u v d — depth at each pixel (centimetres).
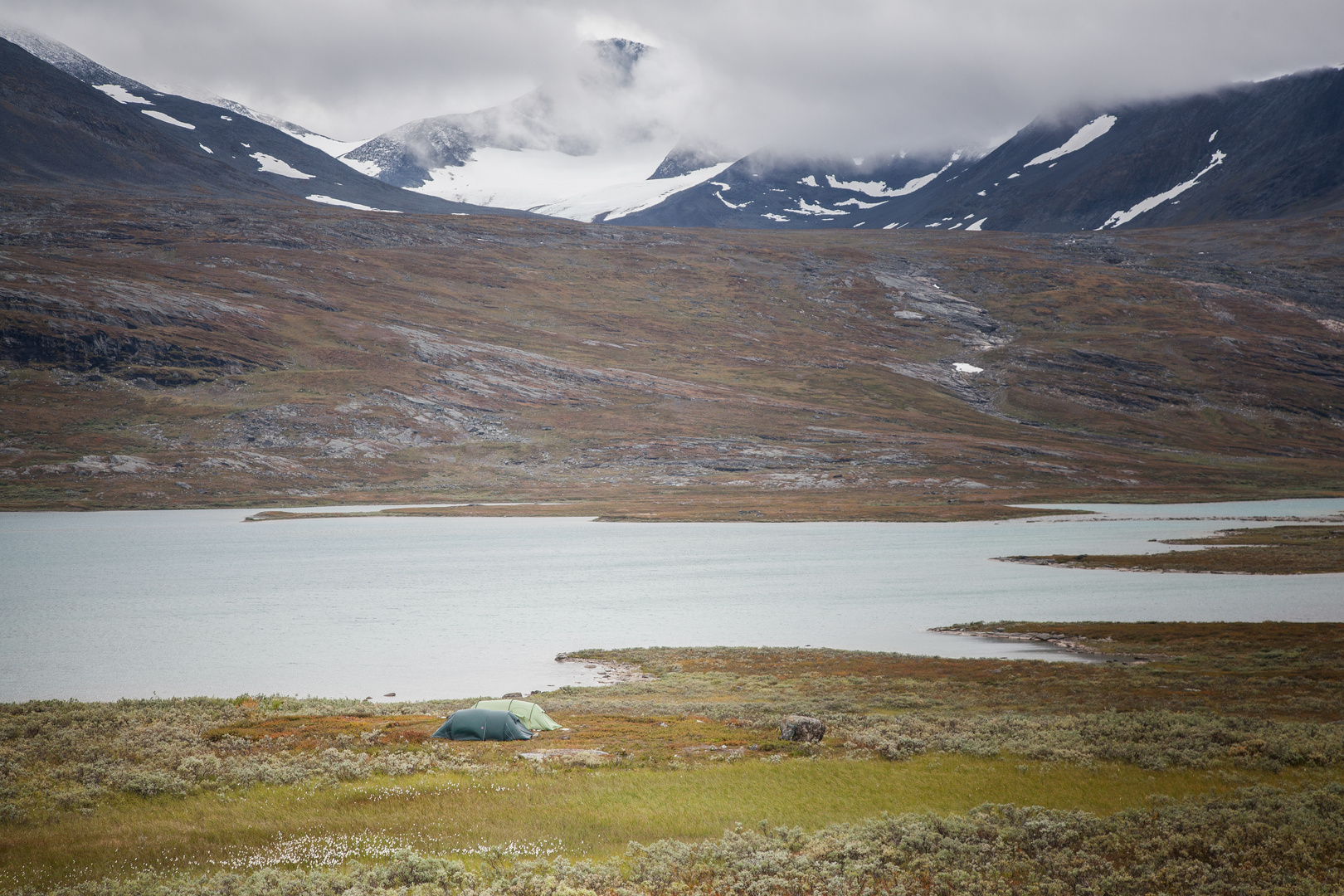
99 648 6400
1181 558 10650
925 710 4144
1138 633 6291
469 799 2616
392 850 2178
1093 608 7650
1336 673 4738
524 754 3203
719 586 9500
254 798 2627
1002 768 2883
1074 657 5691
